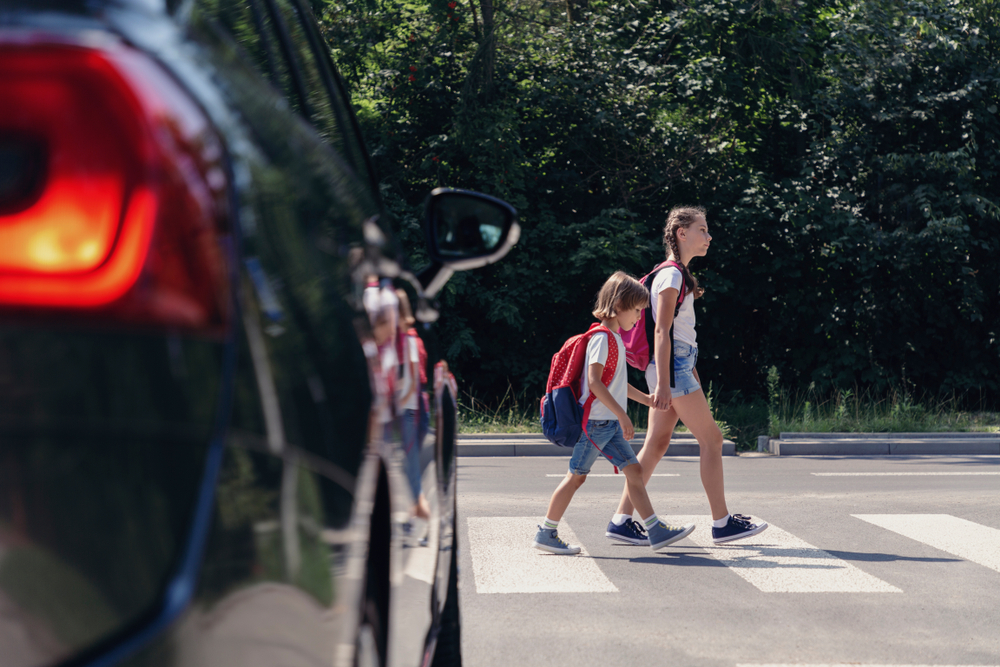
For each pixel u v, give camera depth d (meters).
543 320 16.47
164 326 0.85
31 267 0.81
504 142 15.26
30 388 0.78
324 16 15.83
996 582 5.05
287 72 1.99
